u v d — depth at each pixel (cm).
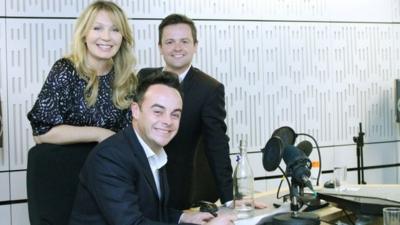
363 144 425
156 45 366
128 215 171
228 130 391
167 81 186
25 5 328
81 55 207
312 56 420
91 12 208
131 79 219
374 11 443
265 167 211
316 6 420
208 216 208
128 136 184
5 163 326
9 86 327
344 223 233
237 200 236
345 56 433
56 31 336
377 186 275
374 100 446
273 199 263
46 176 180
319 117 424
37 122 200
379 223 223
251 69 398
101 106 211
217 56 386
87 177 178
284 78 410
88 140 196
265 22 402
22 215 331
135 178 181
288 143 225
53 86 200
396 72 454
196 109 251
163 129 181
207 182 269
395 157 453
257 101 400
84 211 179
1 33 323
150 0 363
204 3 381
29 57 331
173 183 256
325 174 425
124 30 215
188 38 260
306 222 195
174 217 209
